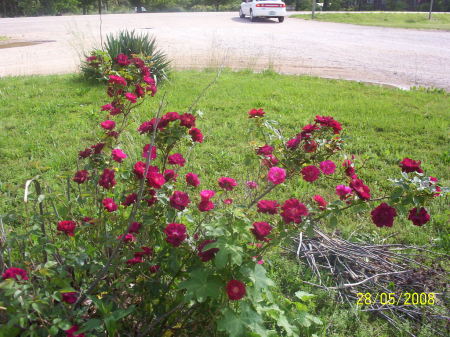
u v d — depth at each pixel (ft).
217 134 20.52
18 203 13.16
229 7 170.91
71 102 25.46
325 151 9.39
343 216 13.75
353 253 11.36
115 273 7.80
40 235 7.70
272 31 69.00
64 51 46.19
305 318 8.18
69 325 6.10
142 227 7.52
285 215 7.12
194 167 16.53
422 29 80.59
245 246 7.25
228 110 24.71
